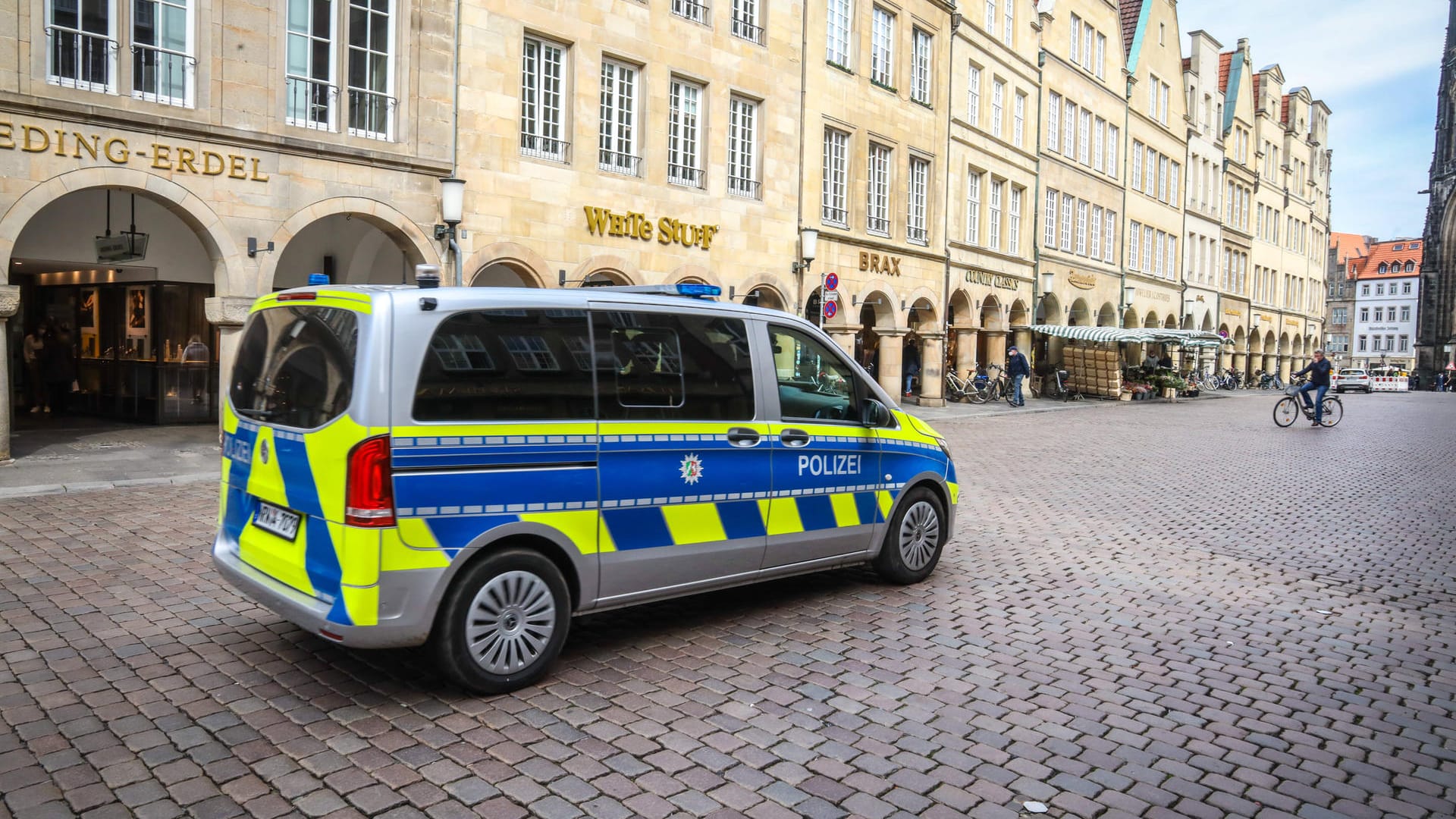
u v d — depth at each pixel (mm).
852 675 5188
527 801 3711
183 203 12555
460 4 15367
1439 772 4223
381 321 4402
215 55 12820
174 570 6977
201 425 16484
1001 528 9609
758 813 3672
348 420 4348
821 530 6309
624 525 5207
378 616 4340
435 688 4836
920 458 7047
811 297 23797
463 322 4648
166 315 16219
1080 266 37781
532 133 16859
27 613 5895
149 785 3773
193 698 4645
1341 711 4918
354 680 4906
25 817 3512
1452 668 5645
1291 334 65188
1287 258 63688
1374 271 122938
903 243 26453
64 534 8039
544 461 4859
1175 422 25609
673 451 5414
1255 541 9359
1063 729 4562
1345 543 9359
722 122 20188
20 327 18734
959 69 28750
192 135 12570
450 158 15352
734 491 5738
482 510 4633
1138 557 8422
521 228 16375
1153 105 44188
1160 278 45312
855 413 6652
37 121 11344
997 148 31344
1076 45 37000
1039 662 5512
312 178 13797
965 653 5621
